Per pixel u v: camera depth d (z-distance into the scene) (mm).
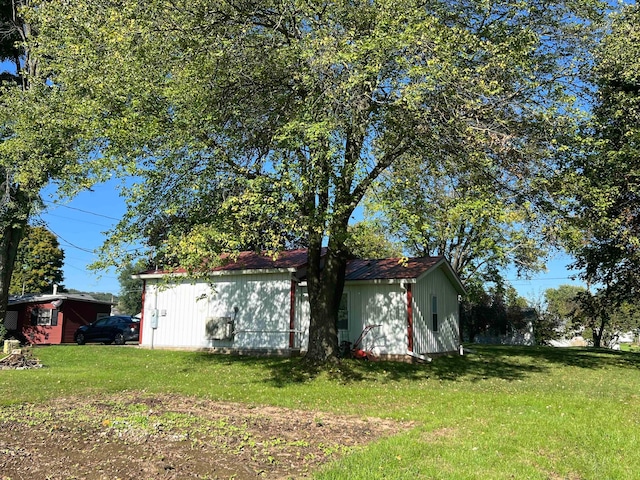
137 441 6488
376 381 13023
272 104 11828
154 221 11758
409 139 11500
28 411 8406
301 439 6828
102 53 11133
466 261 32906
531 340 41281
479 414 8750
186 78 10367
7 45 21531
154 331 20688
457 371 15555
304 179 9812
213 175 11234
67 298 31281
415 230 10242
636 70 13188
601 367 17422
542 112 10516
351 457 5922
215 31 11188
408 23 10258
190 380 12633
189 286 20328
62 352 18250
